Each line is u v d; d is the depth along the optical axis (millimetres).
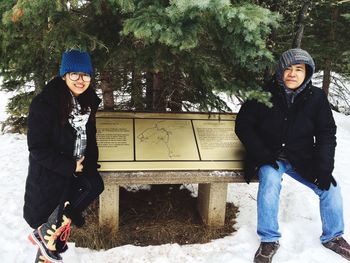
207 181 3299
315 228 3475
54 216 2537
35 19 2562
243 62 3186
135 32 2523
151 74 4207
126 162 3254
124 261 3076
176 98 4250
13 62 3244
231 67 3422
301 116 3182
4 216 3607
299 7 4293
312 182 3195
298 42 4027
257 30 2824
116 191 3393
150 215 3830
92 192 2775
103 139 3404
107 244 3322
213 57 3398
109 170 3166
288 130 3199
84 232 3396
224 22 2684
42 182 2500
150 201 4086
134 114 3715
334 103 12375
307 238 3303
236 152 3529
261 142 3201
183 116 3799
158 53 3238
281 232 3375
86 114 2643
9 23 2582
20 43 3148
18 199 3973
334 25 8859
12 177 4664
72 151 2588
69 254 3035
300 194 4152
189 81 3990
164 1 2861
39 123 2393
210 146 3545
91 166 2855
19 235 3285
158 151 3393
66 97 2477
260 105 3254
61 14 2859
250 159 3283
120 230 3551
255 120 3316
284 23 4297
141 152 3354
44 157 2418
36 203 2531
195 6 2494
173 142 3506
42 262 2602
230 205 4086
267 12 2689
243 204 4121
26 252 3041
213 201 3586
